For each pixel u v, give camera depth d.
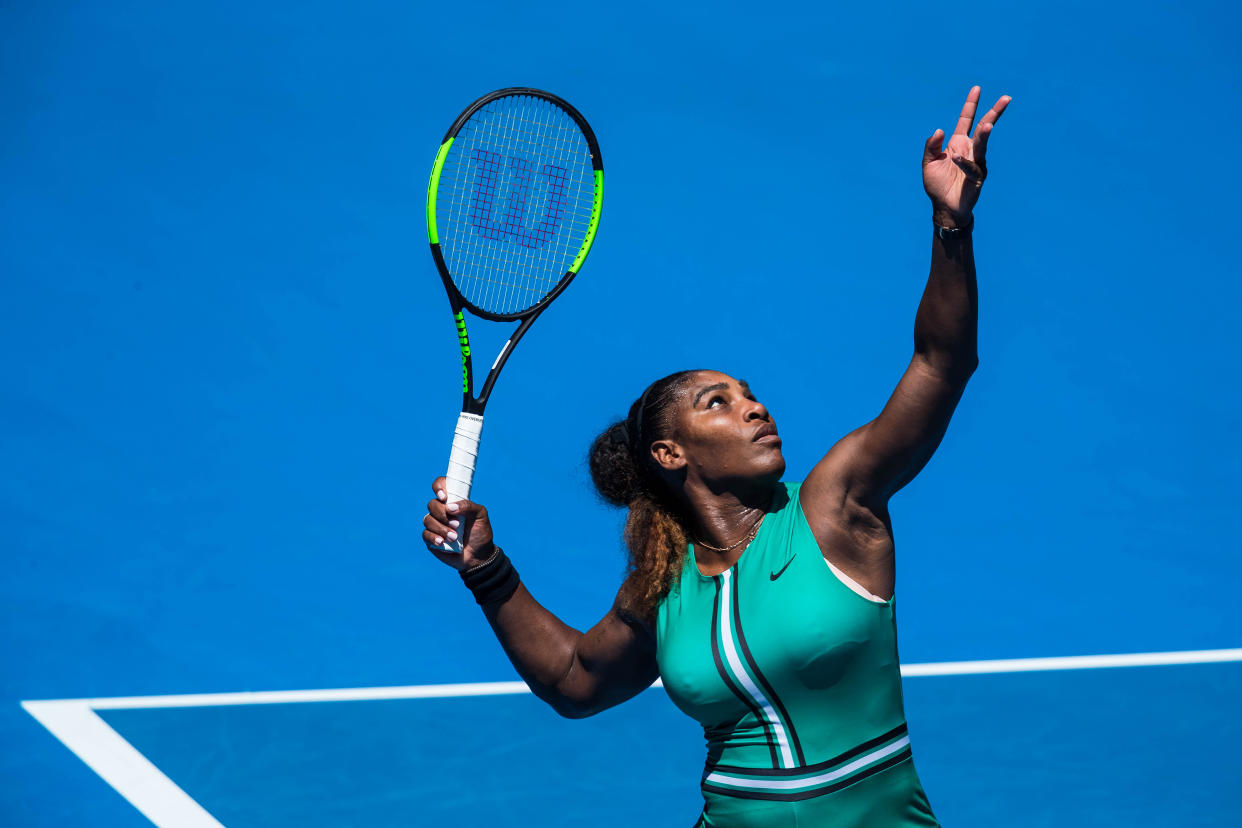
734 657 13.86
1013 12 61.47
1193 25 60.66
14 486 37.19
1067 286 46.66
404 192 51.00
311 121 54.22
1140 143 53.81
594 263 47.22
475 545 16.42
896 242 48.38
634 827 23.94
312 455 38.94
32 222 48.59
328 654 30.75
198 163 51.91
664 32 59.69
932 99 55.84
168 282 46.22
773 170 52.06
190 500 36.97
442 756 26.36
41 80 55.44
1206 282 46.91
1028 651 30.58
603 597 33.00
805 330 43.91
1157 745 26.36
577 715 16.80
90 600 32.75
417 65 57.19
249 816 24.22
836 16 61.00
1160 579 33.72
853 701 13.79
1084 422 40.59
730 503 14.78
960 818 24.00
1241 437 39.88
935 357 13.22
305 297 45.81
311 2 61.03
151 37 58.25
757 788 13.98
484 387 17.20
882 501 13.84
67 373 42.09
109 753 26.45
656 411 15.10
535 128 40.53
